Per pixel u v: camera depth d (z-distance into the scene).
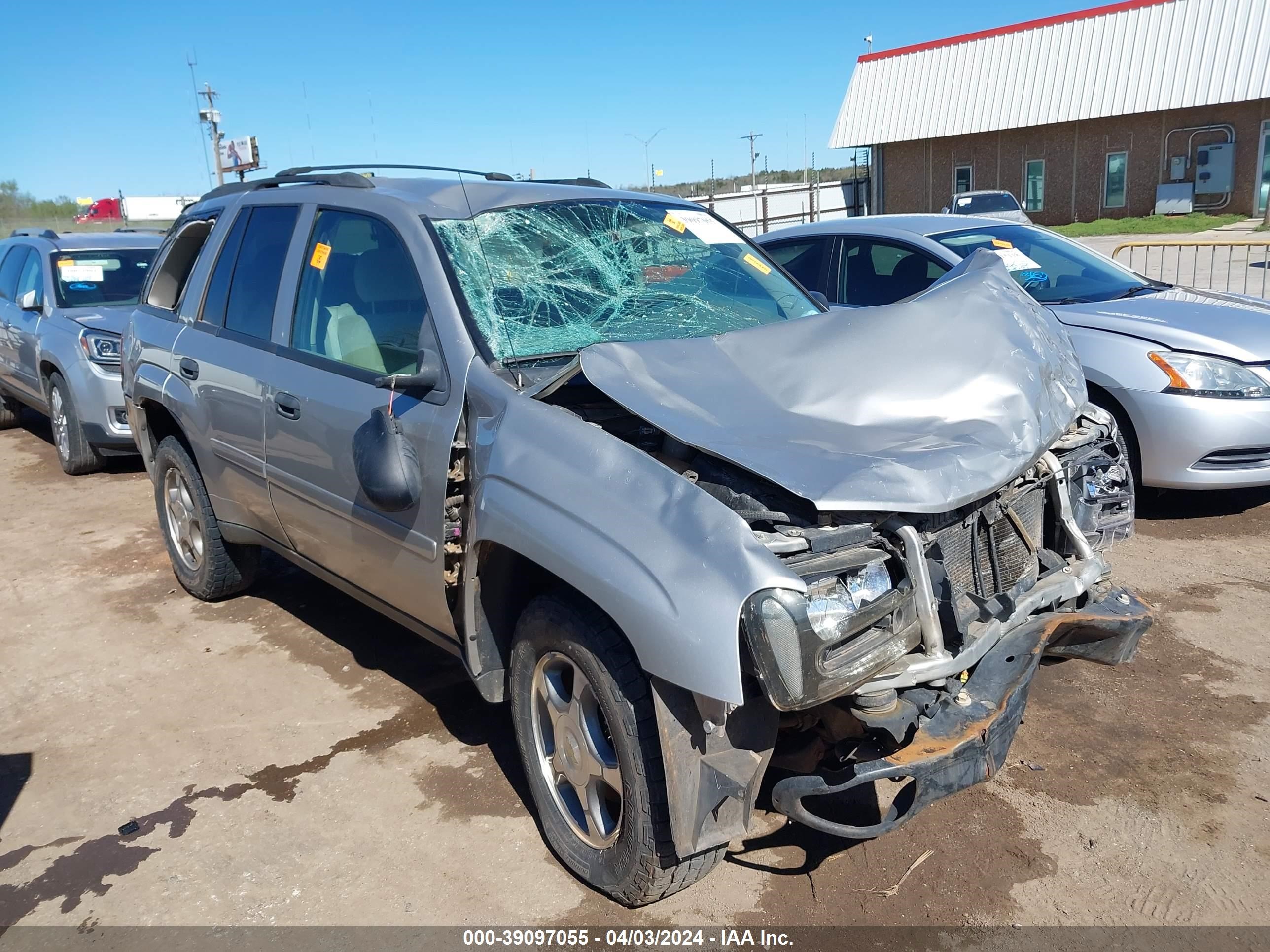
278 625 4.85
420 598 3.31
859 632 2.44
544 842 3.12
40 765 3.67
